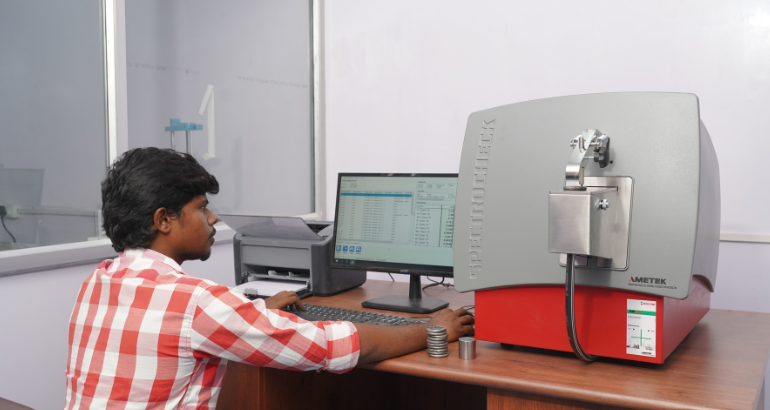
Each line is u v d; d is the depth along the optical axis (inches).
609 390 34.3
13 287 74.0
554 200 35.6
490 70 108.7
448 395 69.3
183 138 101.3
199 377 37.8
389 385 69.0
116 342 35.9
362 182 64.1
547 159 41.0
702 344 44.3
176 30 99.5
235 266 71.7
